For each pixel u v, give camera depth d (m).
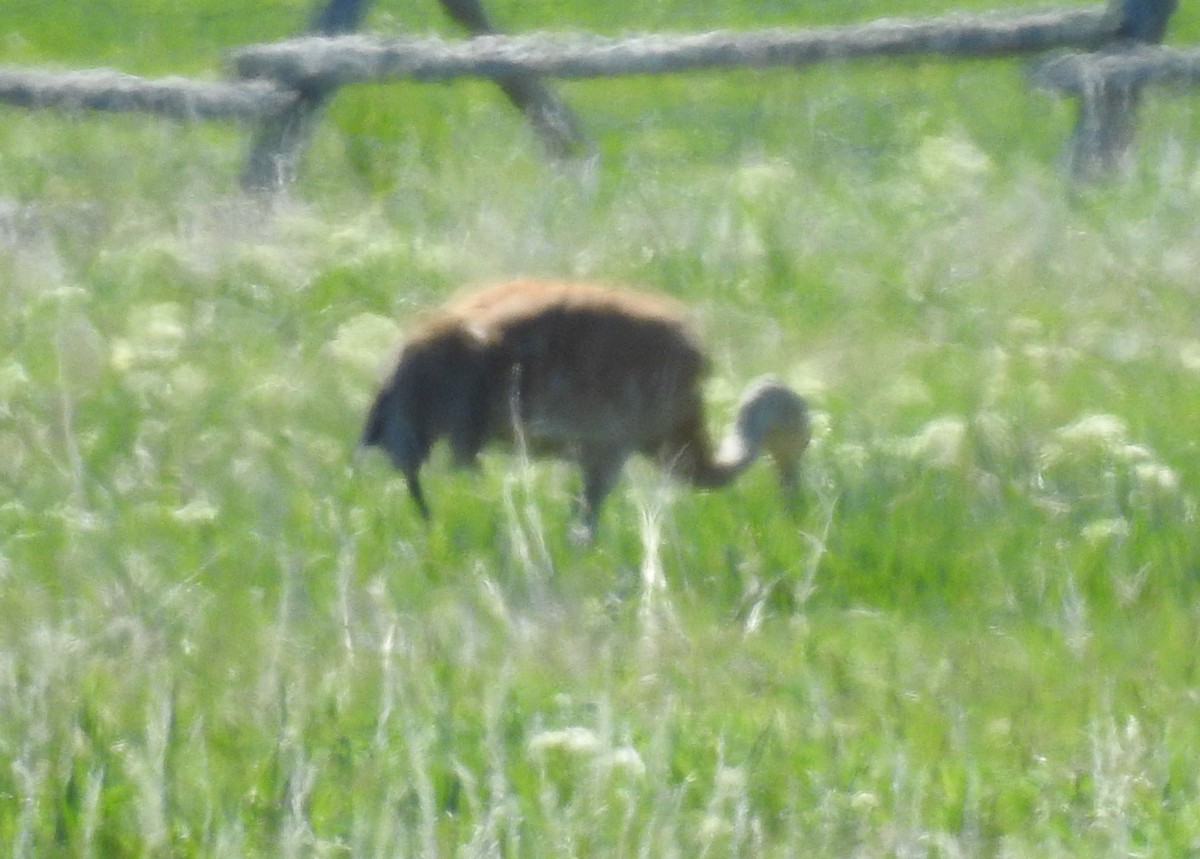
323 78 40.94
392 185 41.44
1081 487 25.59
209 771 17.97
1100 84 39.97
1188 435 27.88
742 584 23.08
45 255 34.69
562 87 52.38
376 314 32.50
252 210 37.91
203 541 23.75
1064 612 21.78
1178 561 23.41
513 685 19.75
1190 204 37.22
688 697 19.94
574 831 16.75
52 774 17.53
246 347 30.94
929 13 61.41
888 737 18.72
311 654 20.25
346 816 17.47
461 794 17.59
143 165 41.50
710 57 40.56
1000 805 18.03
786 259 35.12
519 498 25.33
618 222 36.69
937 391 29.72
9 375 28.33
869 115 48.66
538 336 25.67
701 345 27.06
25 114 44.16
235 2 66.19
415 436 24.77
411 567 22.89
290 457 26.30
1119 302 33.31
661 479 25.50
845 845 16.92
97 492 24.77
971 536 24.23
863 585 23.31
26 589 21.39
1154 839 17.44
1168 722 19.53
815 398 29.38
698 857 16.73
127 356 29.44
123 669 19.62
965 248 35.47
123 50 60.50
